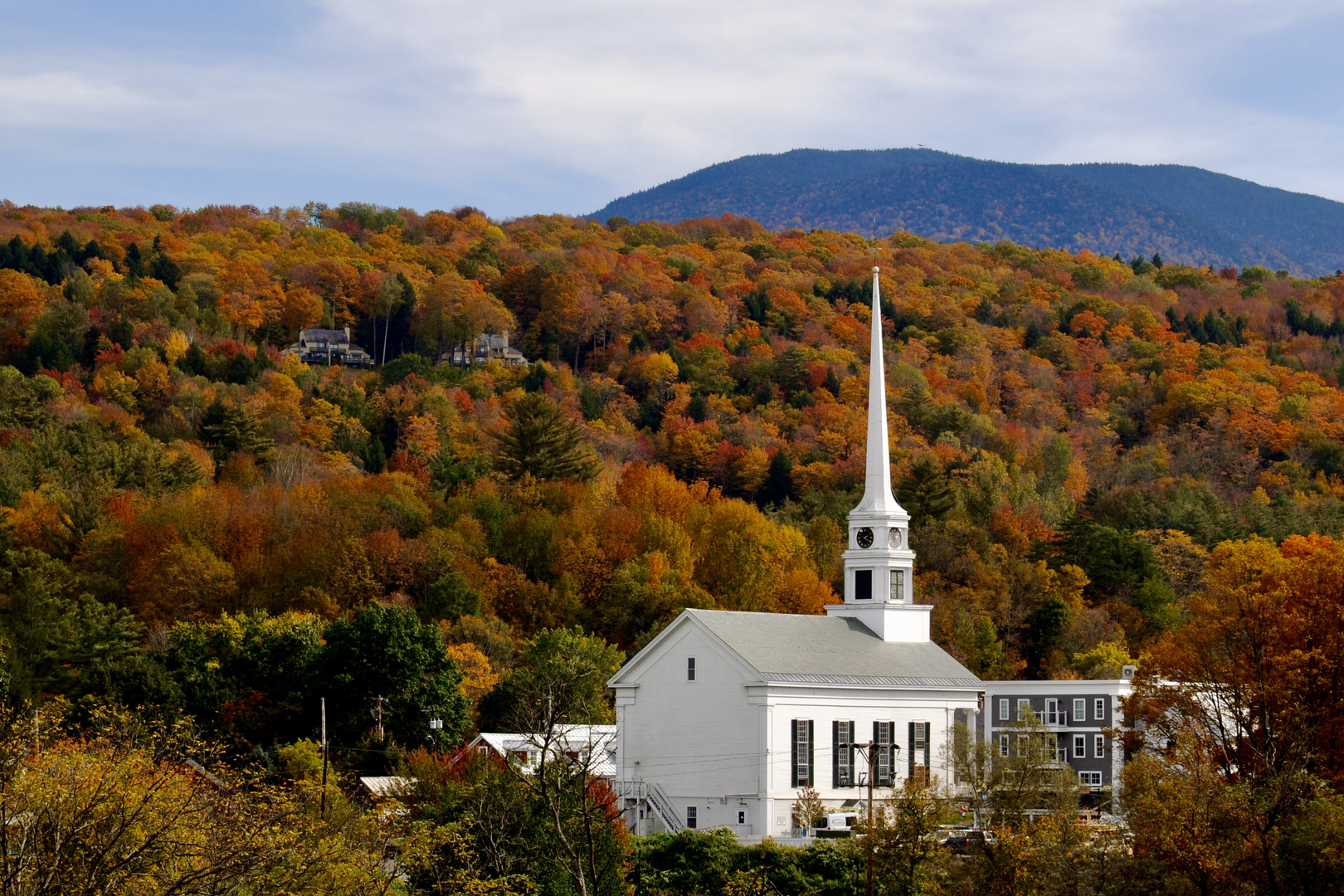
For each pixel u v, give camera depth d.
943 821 91.19
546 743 72.50
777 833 118.94
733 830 119.94
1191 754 86.69
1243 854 77.12
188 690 141.62
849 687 124.62
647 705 126.56
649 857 97.25
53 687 148.38
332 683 139.25
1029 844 82.06
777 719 120.06
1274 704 97.56
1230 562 109.19
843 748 123.94
